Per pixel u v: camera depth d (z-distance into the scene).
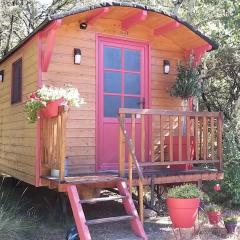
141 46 5.53
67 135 4.89
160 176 4.73
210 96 8.66
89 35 5.12
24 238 4.25
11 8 10.05
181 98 5.63
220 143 5.13
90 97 5.08
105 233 4.47
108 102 5.25
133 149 4.36
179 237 4.34
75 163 4.93
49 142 4.40
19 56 5.64
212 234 4.48
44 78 4.78
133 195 5.36
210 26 8.26
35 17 11.16
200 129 5.37
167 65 5.62
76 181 4.10
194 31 5.23
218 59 8.02
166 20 5.18
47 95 4.14
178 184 5.29
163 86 5.65
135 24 5.16
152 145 4.75
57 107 4.16
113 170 5.15
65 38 4.96
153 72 5.59
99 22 5.19
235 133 6.73
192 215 4.21
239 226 4.87
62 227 4.73
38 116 4.44
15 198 5.91
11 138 6.02
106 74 5.25
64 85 4.91
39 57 4.73
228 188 5.98
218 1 7.80
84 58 5.06
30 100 4.36
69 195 4.02
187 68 5.56
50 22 4.35
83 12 4.61
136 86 5.48
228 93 8.57
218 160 5.12
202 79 8.02
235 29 7.23
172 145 4.84
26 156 5.14
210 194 6.07
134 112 4.46
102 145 5.15
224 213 5.65
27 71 5.22
